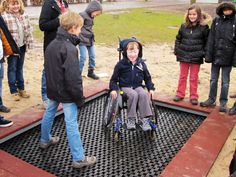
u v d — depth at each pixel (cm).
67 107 209
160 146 254
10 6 306
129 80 258
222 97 305
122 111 298
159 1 1727
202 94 368
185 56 313
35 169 207
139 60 262
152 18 1007
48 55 204
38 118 278
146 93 251
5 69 442
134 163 230
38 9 1165
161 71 461
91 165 225
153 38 696
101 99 344
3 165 210
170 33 759
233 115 293
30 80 406
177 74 449
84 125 286
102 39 667
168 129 281
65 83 201
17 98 335
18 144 252
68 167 224
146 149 249
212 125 272
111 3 1524
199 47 308
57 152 242
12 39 284
